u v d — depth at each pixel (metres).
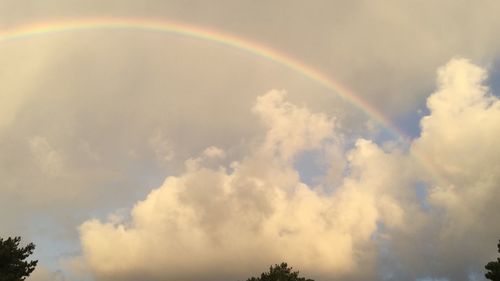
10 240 37.59
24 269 37.38
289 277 48.94
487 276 35.50
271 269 50.12
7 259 36.47
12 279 34.19
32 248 38.69
